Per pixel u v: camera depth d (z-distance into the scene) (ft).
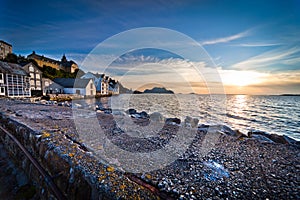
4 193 8.75
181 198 5.62
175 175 7.34
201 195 5.88
